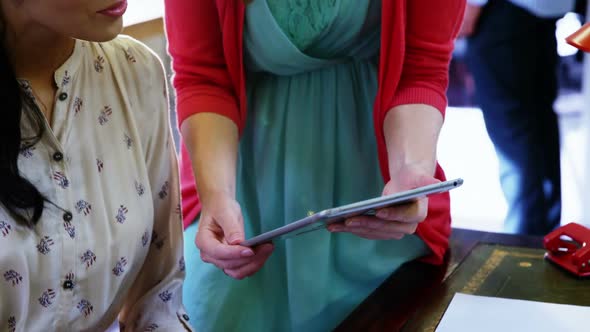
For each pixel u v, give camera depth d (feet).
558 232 4.13
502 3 7.89
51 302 3.18
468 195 9.89
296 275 4.40
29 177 3.05
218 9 4.21
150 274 3.85
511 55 8.00
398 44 4.00
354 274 4.52
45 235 3.09
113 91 3.40
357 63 4.35
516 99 8.14
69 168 3.18
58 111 3.15
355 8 4.05
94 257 3.25
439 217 4.41
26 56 3.09
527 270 4.07
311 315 4.45
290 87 4.37
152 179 3.68
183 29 4.39
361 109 4.39
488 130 8.52
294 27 4.15
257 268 3.81
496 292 3.86
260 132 4.45
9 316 3.08
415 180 3.52
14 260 3.00
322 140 4.39
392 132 4.06
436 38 4.17
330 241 4.47
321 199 4.41
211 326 4.43
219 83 4.42
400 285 4.06
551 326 3.44
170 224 3.81
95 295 3.32
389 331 3.62
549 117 8.13
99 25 2.94
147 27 5.95
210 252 3.76
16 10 2.93
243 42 4.31
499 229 9.05
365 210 3.04
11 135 2.93
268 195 4.49
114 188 3.34
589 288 3.84
